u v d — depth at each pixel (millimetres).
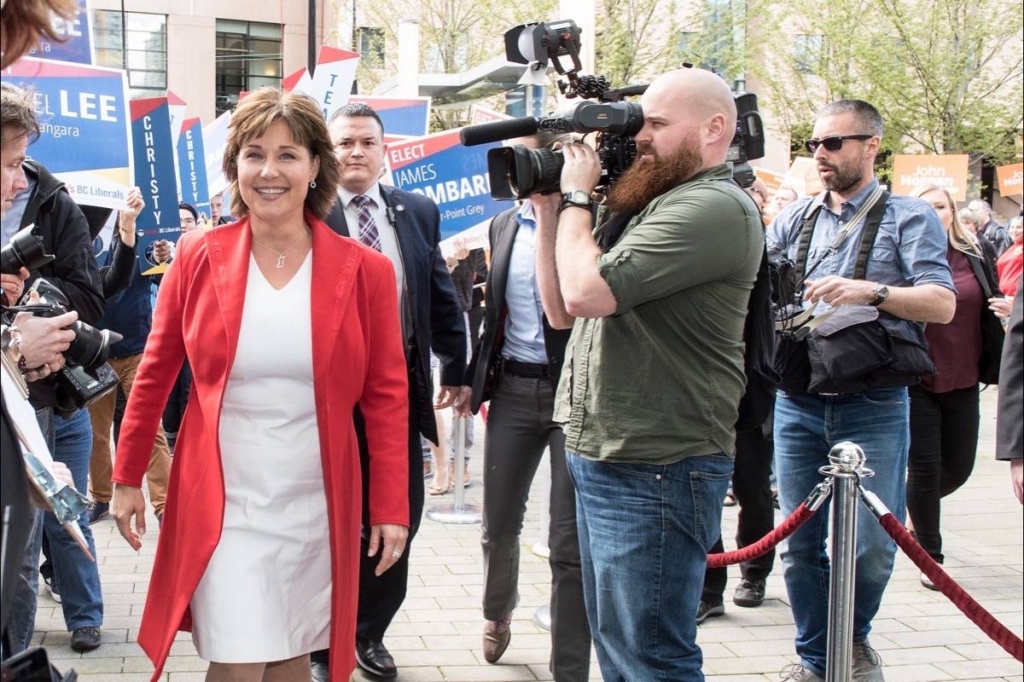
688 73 3098
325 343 2955
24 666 1607
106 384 3035
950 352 5641
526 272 4316
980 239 9430
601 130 3076
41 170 3973
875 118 4418
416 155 7027
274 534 2941
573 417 3186
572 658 4047
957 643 4941
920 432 5727
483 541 4500
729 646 4859
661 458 3008
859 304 4164
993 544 6648
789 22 25000
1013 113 25016
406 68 11555
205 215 7387
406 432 3189
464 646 4781
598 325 3121
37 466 1914
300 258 3053
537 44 3557
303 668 3160
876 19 24234
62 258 3963
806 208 4656
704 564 3127
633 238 2920
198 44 28641
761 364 3209
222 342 2930
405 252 4273
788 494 4426
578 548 4031
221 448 2945
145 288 6406
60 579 4539
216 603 2889
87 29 5402
